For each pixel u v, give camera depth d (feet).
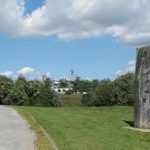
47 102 128.77
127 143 49.98
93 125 63.77
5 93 131.03
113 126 63.57
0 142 49.32
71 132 55.72
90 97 134.51
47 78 142.72
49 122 65.41
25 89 132.26
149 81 61.87
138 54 63.21
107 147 46.65
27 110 85.71
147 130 60.64
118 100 123.44
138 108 62.80
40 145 46.80
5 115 76.02
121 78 125.70
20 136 53.16
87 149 44.93
